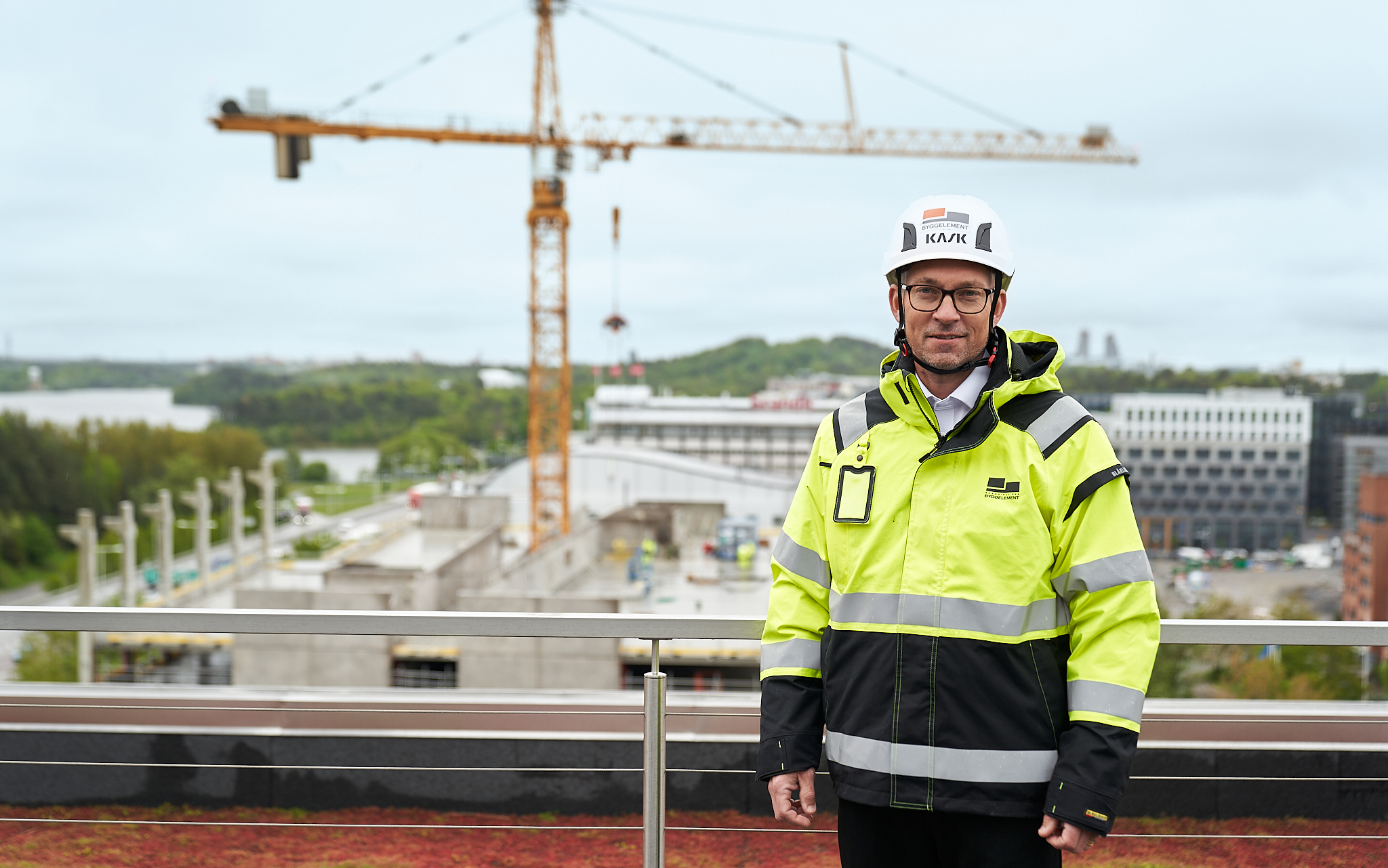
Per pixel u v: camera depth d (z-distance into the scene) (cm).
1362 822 353
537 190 7138
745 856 358
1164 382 15738
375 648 2622
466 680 2377
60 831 370
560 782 366
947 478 228
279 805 373
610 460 9988
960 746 220
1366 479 8812
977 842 221
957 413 238
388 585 3466
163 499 4962
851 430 245
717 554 5331
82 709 376
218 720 375
